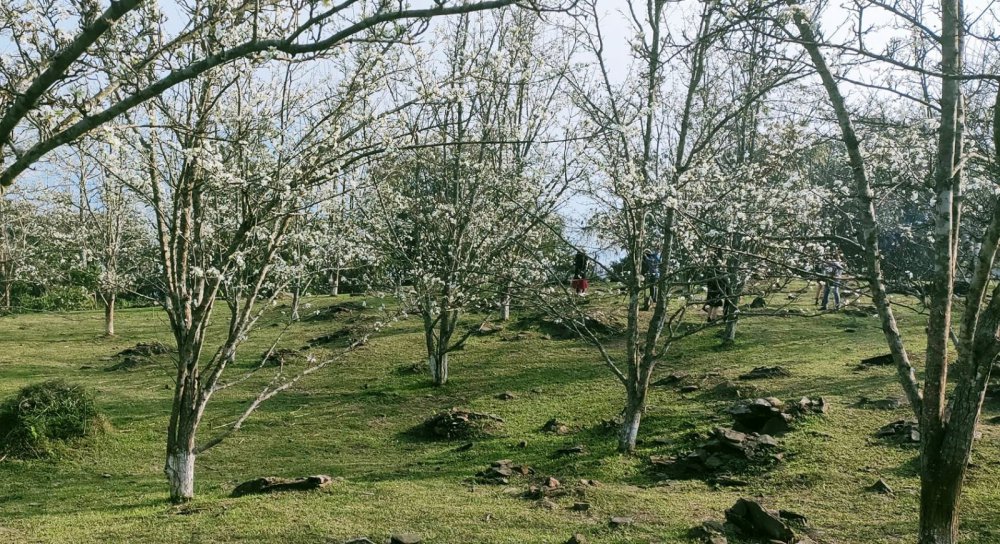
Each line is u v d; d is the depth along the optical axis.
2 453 13.04
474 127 18.41
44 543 8.34
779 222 11.12
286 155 10.24
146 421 15.60
